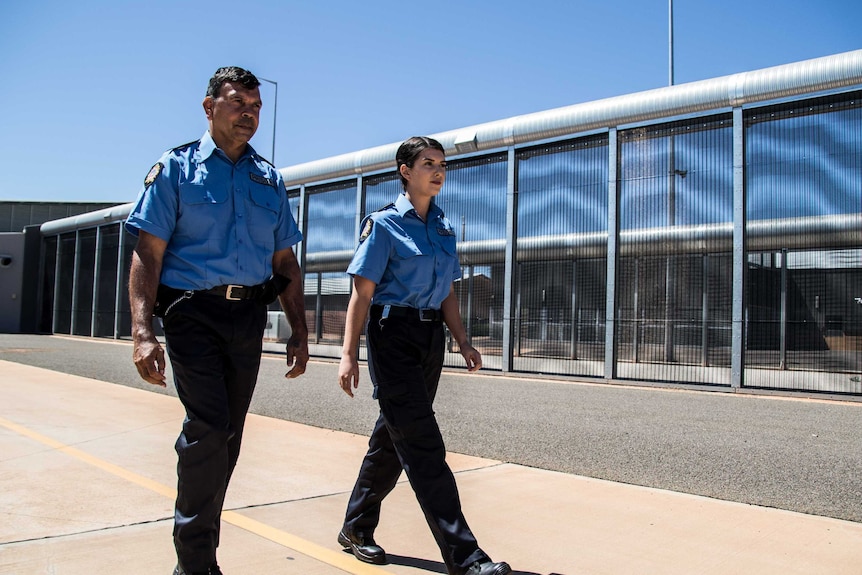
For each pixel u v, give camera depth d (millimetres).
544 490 4766
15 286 35094
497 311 15758
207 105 2961
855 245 11367
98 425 6852
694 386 12289
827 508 4434
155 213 2762
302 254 20578
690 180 12969
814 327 11953
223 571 3160
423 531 3822
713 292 12859
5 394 9023
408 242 3197
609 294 13523
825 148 11633
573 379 13695
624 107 13406
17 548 3398
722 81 12312
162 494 4430
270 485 4750
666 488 4910
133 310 2691
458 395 10445
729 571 3305
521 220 15227
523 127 14844
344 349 3195
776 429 7516
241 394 2916
